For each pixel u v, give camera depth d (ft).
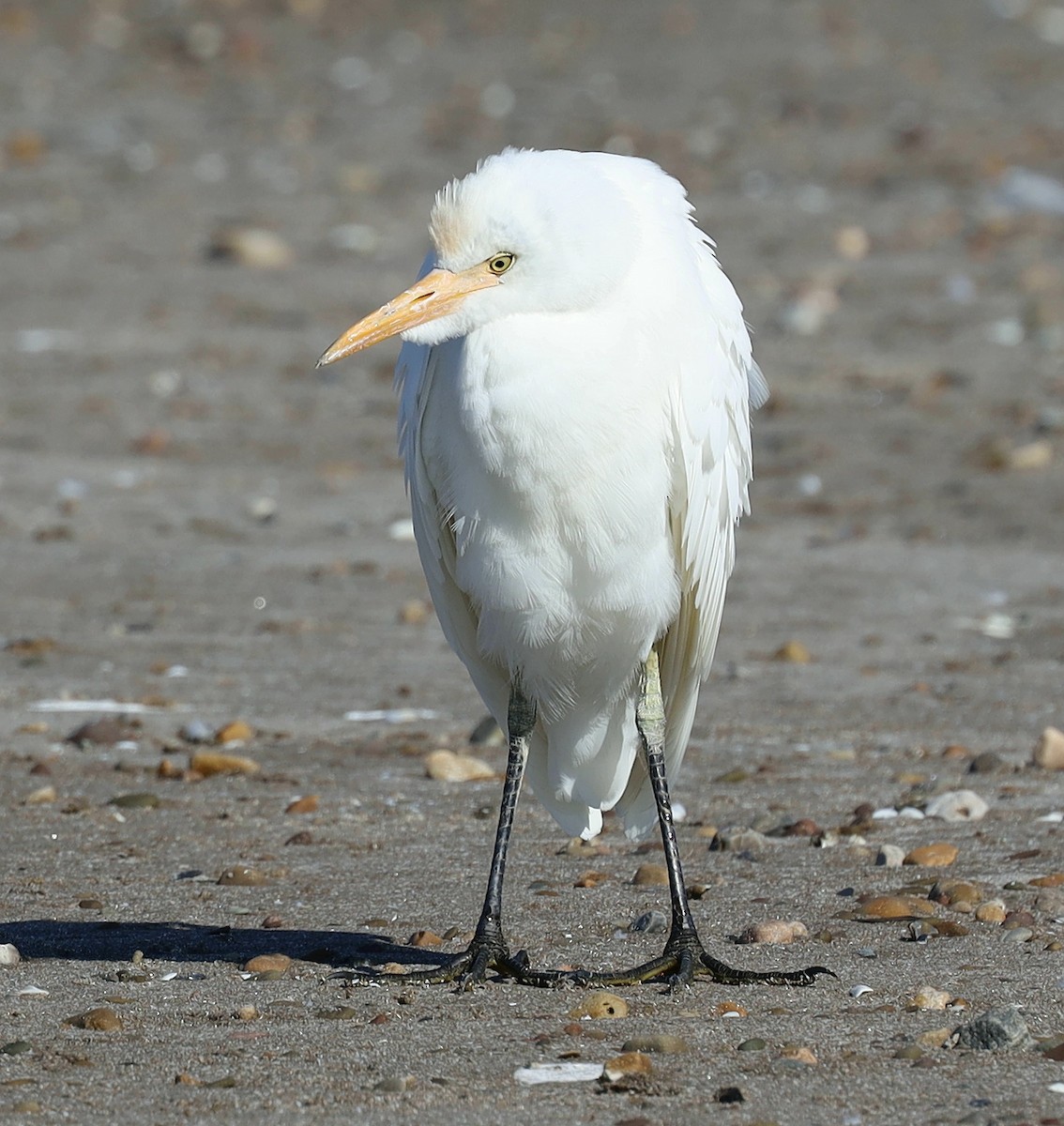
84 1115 20.99
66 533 60.13
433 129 121.39
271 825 35.68
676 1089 21.68
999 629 51.55
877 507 63.98
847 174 111.45
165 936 29.12
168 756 40.57
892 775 38.63
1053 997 25.11
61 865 33.06
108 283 93.15
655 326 27.43
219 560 58.13
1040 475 66.85
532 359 26.48
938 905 29.78
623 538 27.40
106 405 75.77
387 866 33.06
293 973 26.99
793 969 26.89
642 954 28.14
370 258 97.66
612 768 29.50
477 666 30.09
